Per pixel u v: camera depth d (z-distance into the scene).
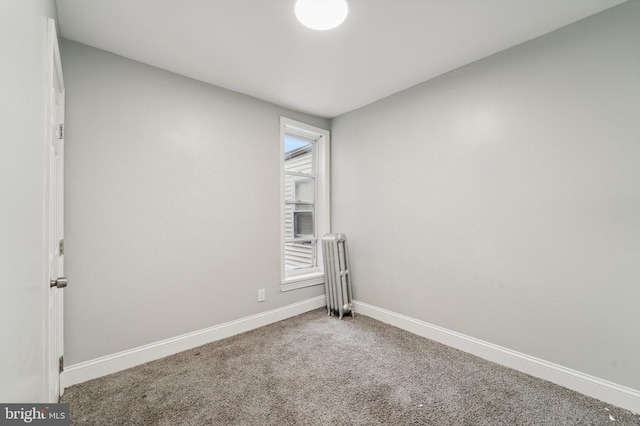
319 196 3.47
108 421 1.46
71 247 1.77
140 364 2.02
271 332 2.59
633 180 1.53
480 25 1.72
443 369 1.95
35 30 0.77
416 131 2.54
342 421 1.46
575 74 1.70
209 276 2.40
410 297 2.61
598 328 1.63
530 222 1.88
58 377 1.57
